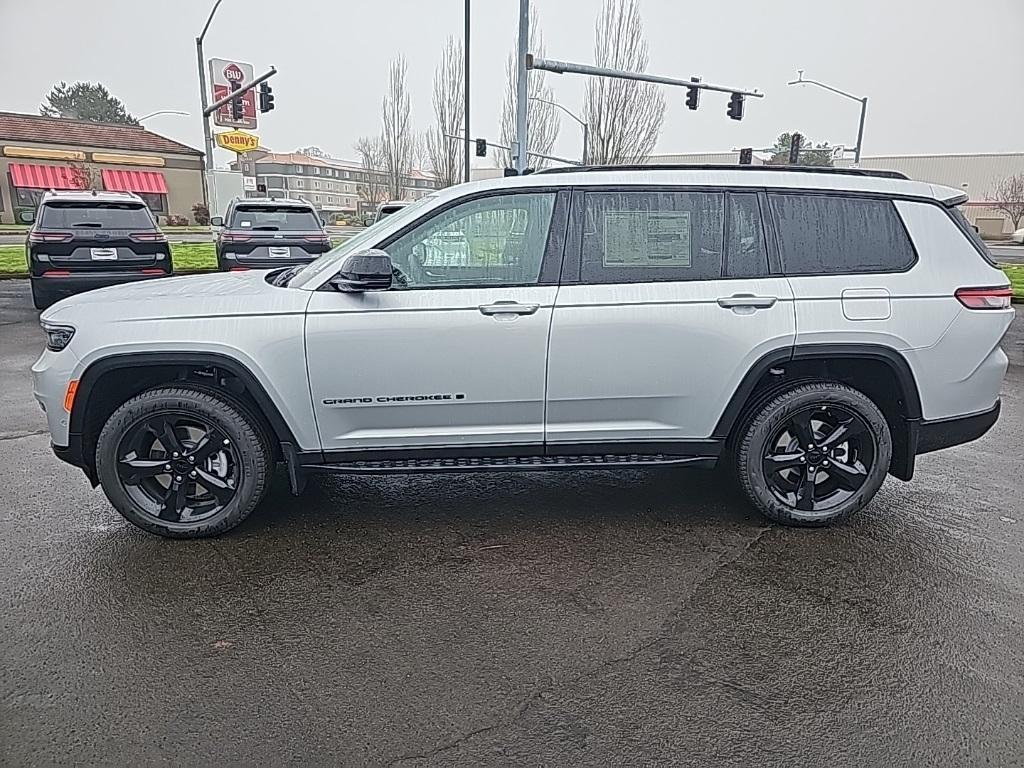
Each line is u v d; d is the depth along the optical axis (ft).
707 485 14.80
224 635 9.35
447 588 10.62
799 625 9.72
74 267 34.22
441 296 11.50
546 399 11.94
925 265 12.19
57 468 15.06
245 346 11.24
